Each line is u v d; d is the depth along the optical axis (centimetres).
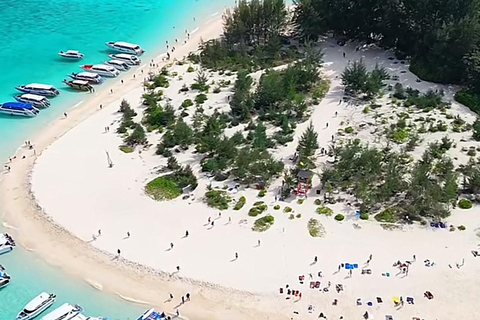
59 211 8081
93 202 8212
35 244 7606
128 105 10494
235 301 6662
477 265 6981
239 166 8475
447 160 8569
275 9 12688
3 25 14662
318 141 9331
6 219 8062
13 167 9219
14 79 12025
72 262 7300
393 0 11638
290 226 7631
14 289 6938
